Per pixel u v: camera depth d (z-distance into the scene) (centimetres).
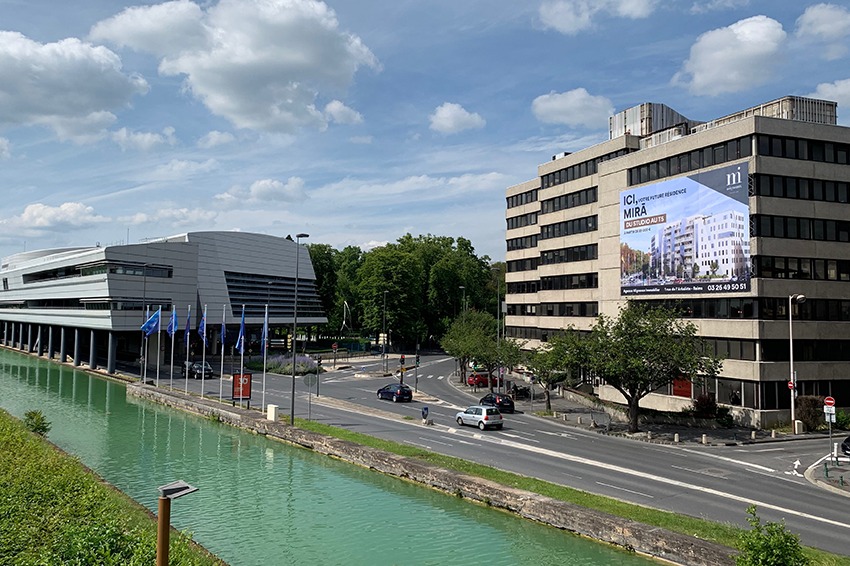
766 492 2877
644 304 4916
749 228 4703
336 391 6894
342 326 14038
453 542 2361
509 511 2689
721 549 1970
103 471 3438
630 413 4556
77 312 9169
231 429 4741
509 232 9600
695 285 5147
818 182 4916
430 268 13288
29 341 11788
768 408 4644
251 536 2439
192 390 6625
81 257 8888
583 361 4884
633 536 2217
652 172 5712
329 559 2212
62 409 5588
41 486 2109
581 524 2398
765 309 4684
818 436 4359
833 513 2541
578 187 7488
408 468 3256
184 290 9100
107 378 7950
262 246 11444
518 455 3638
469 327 7894
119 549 1467
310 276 12675
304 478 3316
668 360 4312
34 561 1502
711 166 5103
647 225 5669
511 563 2148
